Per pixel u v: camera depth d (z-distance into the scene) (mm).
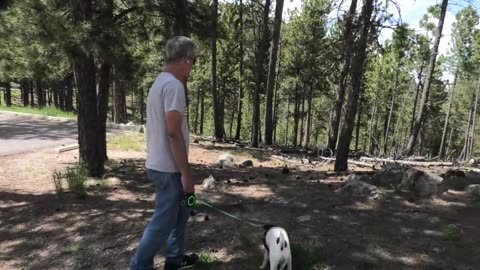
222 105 36750
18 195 7246
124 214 6059
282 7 19156
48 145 12922
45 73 8812
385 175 7605
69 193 7355
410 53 37469
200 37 10422
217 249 4652
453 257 4387
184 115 3453
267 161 12273
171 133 3318
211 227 5320
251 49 33250
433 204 6293
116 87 25375
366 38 9680
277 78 35750
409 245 4699
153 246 3594
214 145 15750
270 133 20047
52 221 5883
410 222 5477
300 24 29875
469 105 52438
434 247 4637
